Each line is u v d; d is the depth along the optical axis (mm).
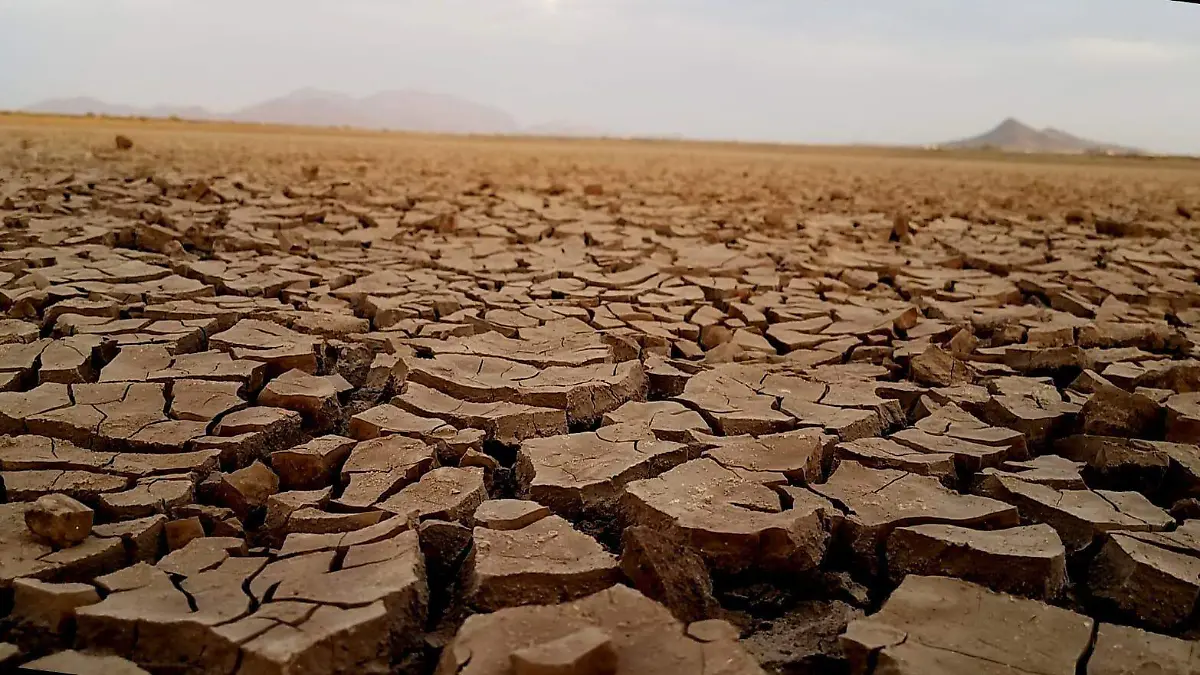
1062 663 1654
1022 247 8164
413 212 8562
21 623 1732
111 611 1684
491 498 2551
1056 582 2008
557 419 2955
